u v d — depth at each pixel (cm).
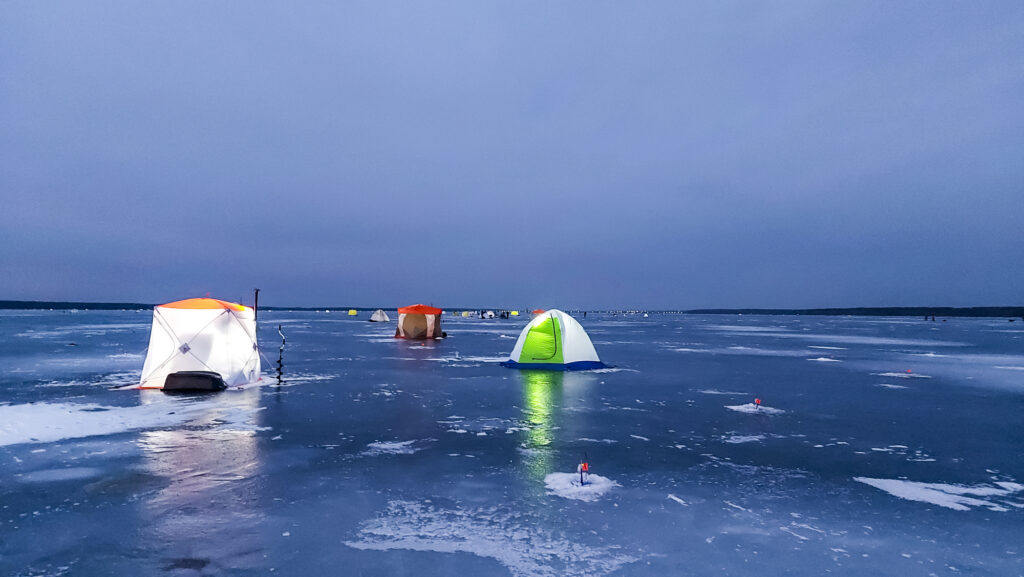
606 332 5122
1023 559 462
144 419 1017
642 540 496
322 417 1055
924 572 438
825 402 1284
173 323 1423
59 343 2925
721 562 452
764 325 7712
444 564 445
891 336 4666
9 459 745
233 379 1445
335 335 4044
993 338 4375
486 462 753
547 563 448
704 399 1312
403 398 1288
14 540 486
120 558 452
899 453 819
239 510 562
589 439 896
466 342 3316
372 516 549
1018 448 854
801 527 530
